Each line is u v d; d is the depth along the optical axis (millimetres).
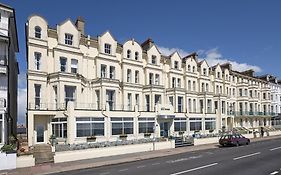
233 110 61719
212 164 20500
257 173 16578
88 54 36031
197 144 38750
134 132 36875
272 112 74375
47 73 31922
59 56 32875
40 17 31688
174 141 35156
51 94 31781
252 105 66062
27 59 31422
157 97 43062
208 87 54219
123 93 39000
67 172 19328
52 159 23594
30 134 29406
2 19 26719
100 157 26312
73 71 34094
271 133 60094
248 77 67438
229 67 63281
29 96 30266
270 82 76250
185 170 17953
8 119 27828
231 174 16375
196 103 50406
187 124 45312
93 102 35812
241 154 26625
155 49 44375
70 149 25141
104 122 33562
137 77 41625
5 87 26156
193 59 51406
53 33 32906
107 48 38062
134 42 41469
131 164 22344
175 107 44594
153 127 39719
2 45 26203
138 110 38125
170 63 46938
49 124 31594
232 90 62062
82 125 31109
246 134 51156
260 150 29891
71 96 32719
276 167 18703
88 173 18344
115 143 29734
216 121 52125
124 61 39625
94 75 36469
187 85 49312
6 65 26125
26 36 31891
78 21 36750
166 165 20625
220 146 36812
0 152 20469
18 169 20328
